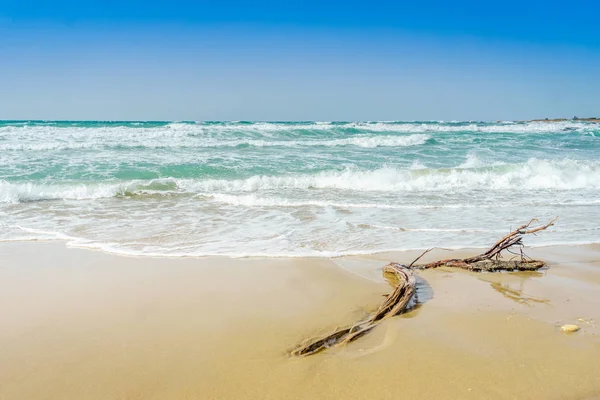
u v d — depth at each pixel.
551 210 10.18
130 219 8.88
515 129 39.66
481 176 14.23
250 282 5.43
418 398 3.04
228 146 21.27
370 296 5.05
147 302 4.77
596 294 5.18
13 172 13.24
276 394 3.09
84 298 4.86
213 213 9.51
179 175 13.95
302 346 3.76
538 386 3.18
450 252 6.90
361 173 13.96
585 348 3.77
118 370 3.39
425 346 3.79
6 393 3.08
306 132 26.64
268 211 9.75
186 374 3.35
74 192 11.16
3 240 7.22
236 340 3.92
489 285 5.47
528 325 4.24
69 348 3.74
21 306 4.61
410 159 18.33
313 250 6.86
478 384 3.21
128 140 21.14
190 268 5.93
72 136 22.11
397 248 7.05
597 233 8.16
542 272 6.02
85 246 6.94
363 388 3.16
